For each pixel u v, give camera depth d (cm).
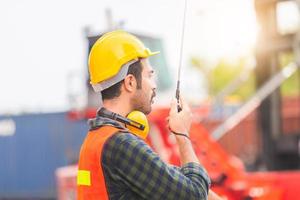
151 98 271
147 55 269
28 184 1889
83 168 261
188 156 264
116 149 248
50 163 1861
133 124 262
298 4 911
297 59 929
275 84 955
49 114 1867
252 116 1742
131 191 250
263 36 954
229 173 785
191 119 277
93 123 264
